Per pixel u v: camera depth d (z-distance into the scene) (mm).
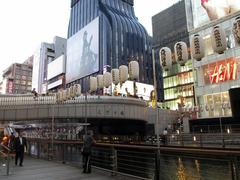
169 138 29594
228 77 40625
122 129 49594
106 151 10828
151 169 8328
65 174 9812
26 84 132250
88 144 10320
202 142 24609
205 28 45375
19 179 8836
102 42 85438
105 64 82125
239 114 13516
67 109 36688
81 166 11844
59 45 123312
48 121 38531
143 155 9844
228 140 23219
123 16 100375
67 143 13383
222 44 9047
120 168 9648
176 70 73000
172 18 81000
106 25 87312
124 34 92625
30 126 39156
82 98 38031
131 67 13930
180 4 79312
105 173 9844
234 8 41156
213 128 33156
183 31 75750
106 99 38969
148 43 101625
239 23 8219
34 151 17656
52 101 36219
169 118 51250
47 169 11219
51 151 15141
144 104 44500
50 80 113938
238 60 39250
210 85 43500
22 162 13391
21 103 35688
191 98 67375
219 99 41688
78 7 106438
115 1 101625
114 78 15734
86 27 91875
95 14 93500
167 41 80375
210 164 6531
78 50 94750
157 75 85125
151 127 47531
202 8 46969
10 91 125812
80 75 91250
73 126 34688
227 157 5281
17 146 12680
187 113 46000
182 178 7758
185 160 7660
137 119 42188
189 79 69062
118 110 39625
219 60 42219
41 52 122562
